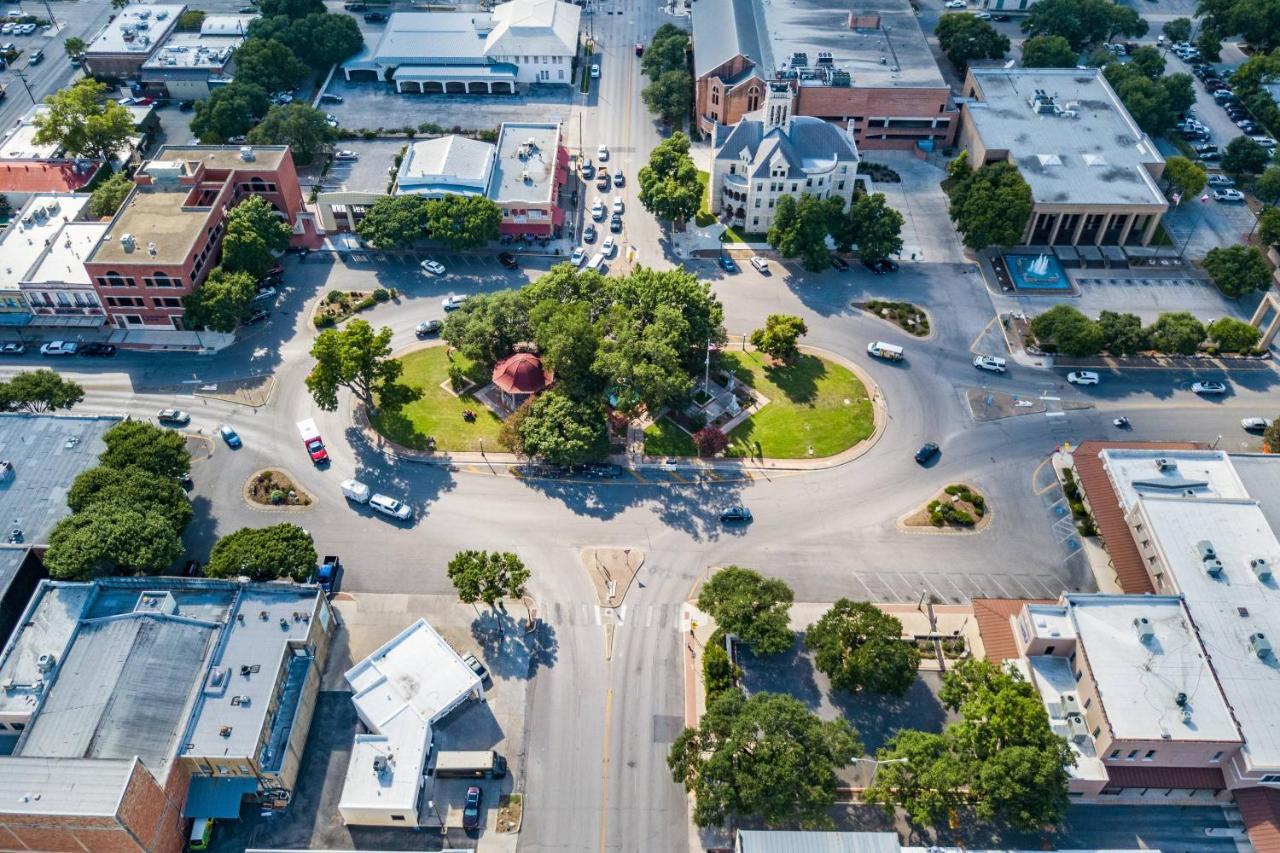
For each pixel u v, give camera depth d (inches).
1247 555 5974.4
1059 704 5457.7
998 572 6496.1
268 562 5890.8
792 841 4849.9
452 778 5383.9
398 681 5625.0
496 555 6028.5
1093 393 7854.3
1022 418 7623.0
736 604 5757.9
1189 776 5270.7
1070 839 5211.6
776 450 7303.2
